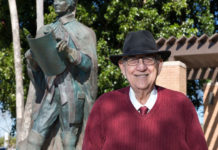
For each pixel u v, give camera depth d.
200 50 7.52
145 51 2.21
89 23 11.16
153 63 2.24
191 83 14.16
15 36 7.86
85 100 4.33
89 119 2.33
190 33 11.35
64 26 4.42
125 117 2.20
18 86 7.71
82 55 4.15
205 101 13.27
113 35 11.91
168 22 11.65
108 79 10.41
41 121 4.32
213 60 8.53
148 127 2.16
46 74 4.14
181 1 11.48
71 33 4.35
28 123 4.86
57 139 4.44
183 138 2.16
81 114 4.29
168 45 7.88
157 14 11.07
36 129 4.34
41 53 3.90
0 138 18.81
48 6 11.71
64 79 4.23
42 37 3.79
